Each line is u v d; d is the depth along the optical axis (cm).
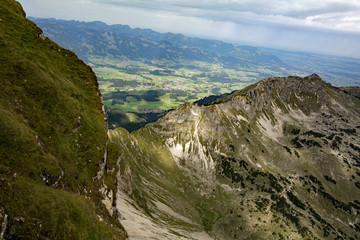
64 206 3484
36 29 7606
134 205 10244
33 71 5497
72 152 5131
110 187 5925
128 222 6384
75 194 4275
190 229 12606
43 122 4922
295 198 18212
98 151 5841
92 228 3753
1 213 2644
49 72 6341
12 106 4478
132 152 17700
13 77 5031
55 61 7306
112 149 6994
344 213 18325
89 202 4375
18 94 4822
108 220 4847
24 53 6069
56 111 5397
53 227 3080
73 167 4878
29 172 3625
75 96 6638
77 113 5922
